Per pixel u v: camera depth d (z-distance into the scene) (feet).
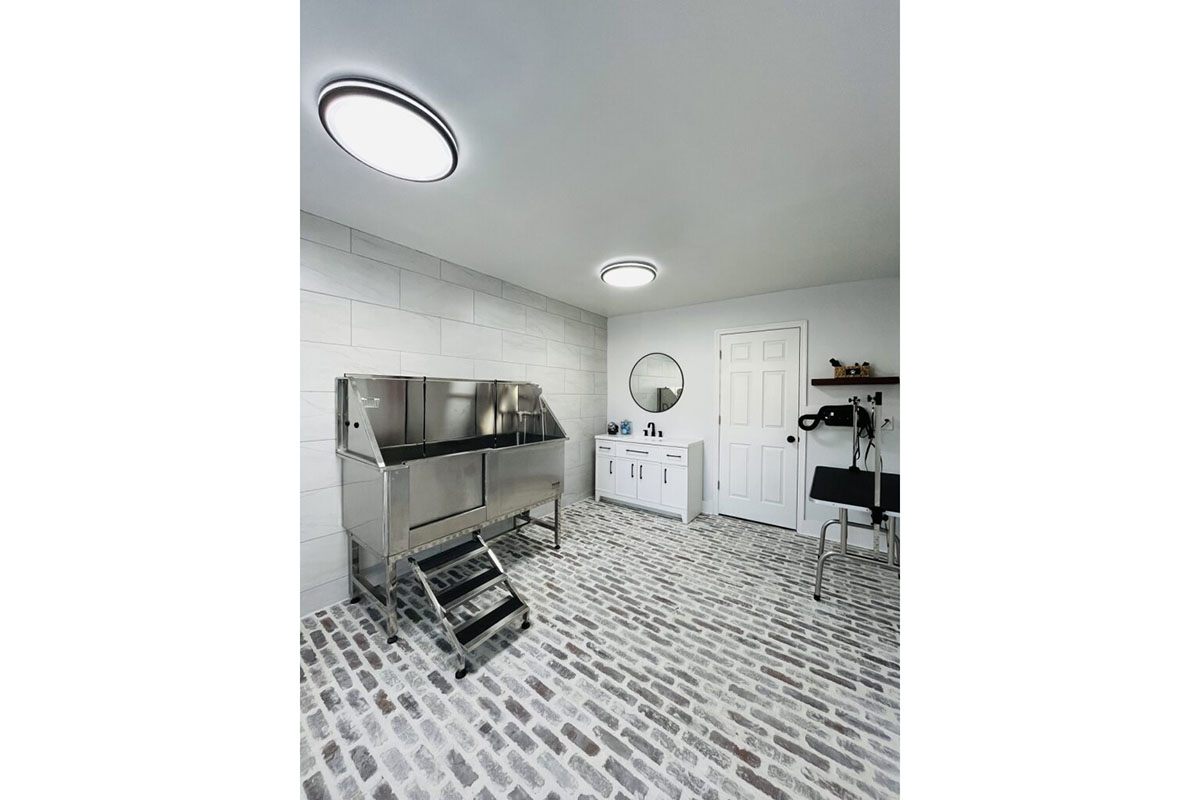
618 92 3.84
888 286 9.79
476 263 8.89
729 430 11.96
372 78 3.64
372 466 6.31
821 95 3.88
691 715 4.66
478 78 3.66
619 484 12.73
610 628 6.36
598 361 13.76
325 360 6.88
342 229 7.01
